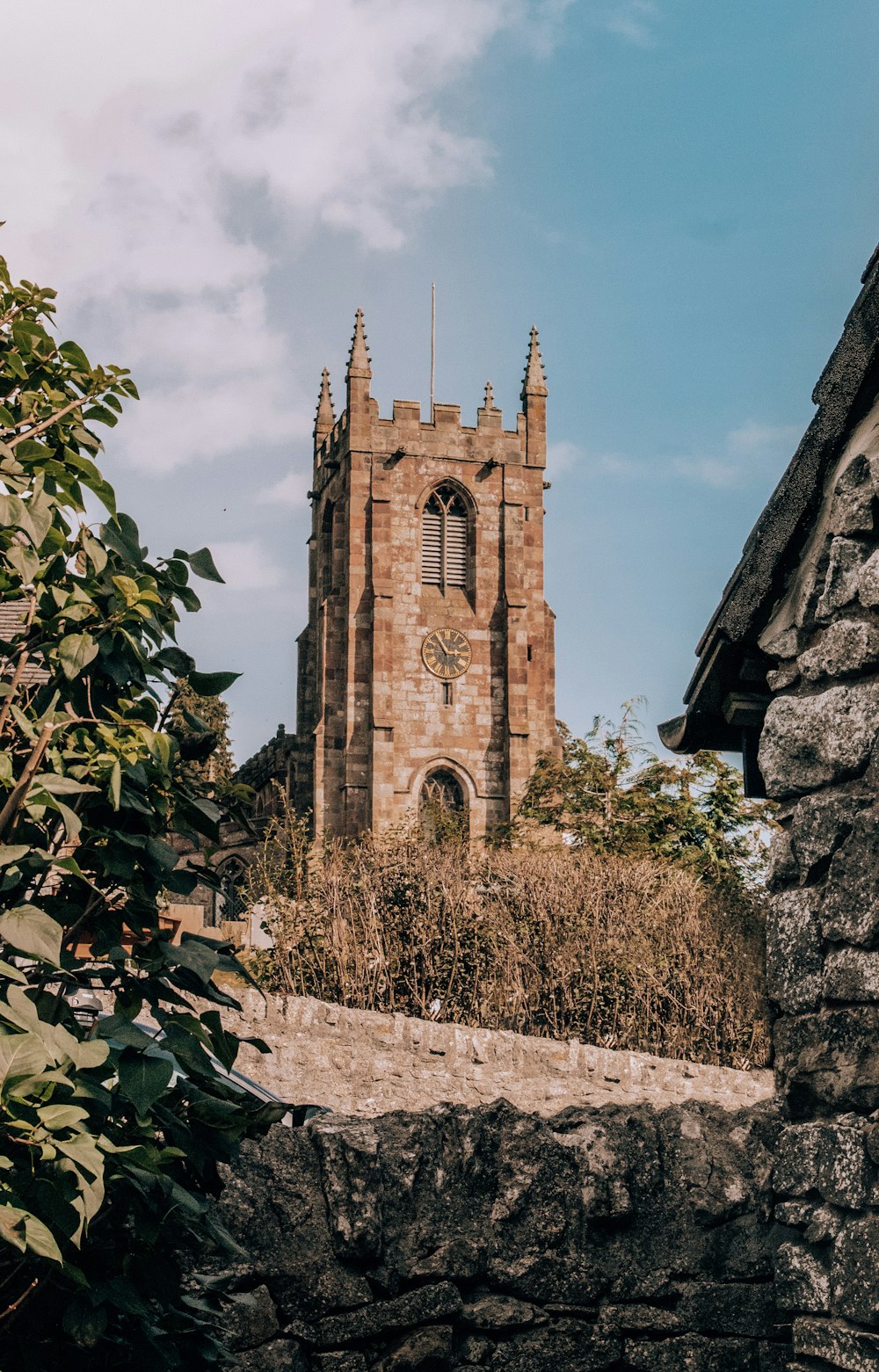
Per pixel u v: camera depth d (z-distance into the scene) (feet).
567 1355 17.43
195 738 14.05
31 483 12.94
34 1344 11.78
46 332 13.76
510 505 230.48
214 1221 13.71
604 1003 69.56
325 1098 53.62
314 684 234.99
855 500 18.92
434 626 225.35
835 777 18.79
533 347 239.50
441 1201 17.58
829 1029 18.34
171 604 13.58
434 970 70.49
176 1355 12.46
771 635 20.29
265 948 72.54
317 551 244.22
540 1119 18.58
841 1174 17.65
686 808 110.93
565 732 130.52
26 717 12.60
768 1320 18.35
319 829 215.72
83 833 12.89
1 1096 10.26
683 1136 18.98
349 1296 16.63
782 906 19.26
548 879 74.64
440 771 222.48
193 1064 12.27
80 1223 10.85
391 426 228.63
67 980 12.42
